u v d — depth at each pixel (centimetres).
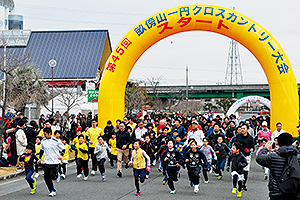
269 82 1838
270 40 1788
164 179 1122
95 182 1155
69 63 4769
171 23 1825
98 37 5138
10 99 1906
